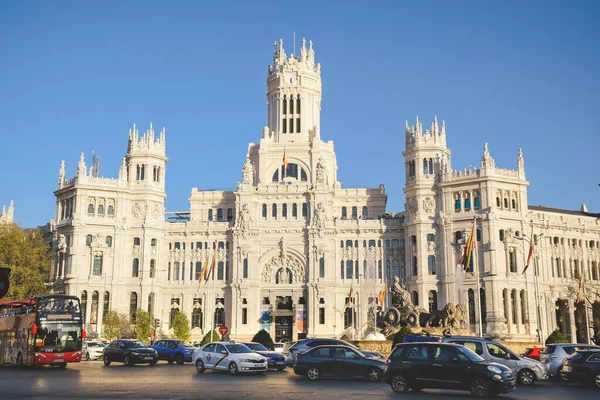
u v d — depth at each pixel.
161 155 137.50
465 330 80.75
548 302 127.75
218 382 48.62
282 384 47.12
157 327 124.25
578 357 48.66
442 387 39.97
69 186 131.62
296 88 149.25
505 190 124.88
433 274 125.38
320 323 127.88
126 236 131.75
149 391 41.69
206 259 126.56
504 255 121.12
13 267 120.25
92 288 126.75
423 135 132.25
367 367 49.69
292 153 142.88
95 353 88.94
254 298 130.62
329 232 131.50
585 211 159.12
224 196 144.12
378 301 129.50
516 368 49.09
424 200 128.62
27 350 66.69
